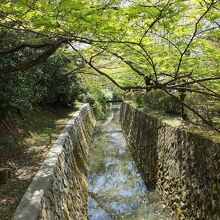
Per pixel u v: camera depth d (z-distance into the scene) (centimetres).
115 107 3981
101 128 2200
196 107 852
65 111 1694
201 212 617
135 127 1509
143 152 1205
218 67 411
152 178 1012
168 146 893
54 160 685
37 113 1284
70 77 1564
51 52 520
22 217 430
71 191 733
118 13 301
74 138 1141
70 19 311
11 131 899
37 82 1148
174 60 395
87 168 1167
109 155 1426
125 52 387
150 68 403
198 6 317
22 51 774
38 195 500
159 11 277
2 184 574
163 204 848
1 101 784
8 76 741
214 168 578
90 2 349
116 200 909
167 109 1188
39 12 330
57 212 539
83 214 745
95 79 1060
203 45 384
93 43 357
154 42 370
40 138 967
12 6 353
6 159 721
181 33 348
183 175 743
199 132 716
